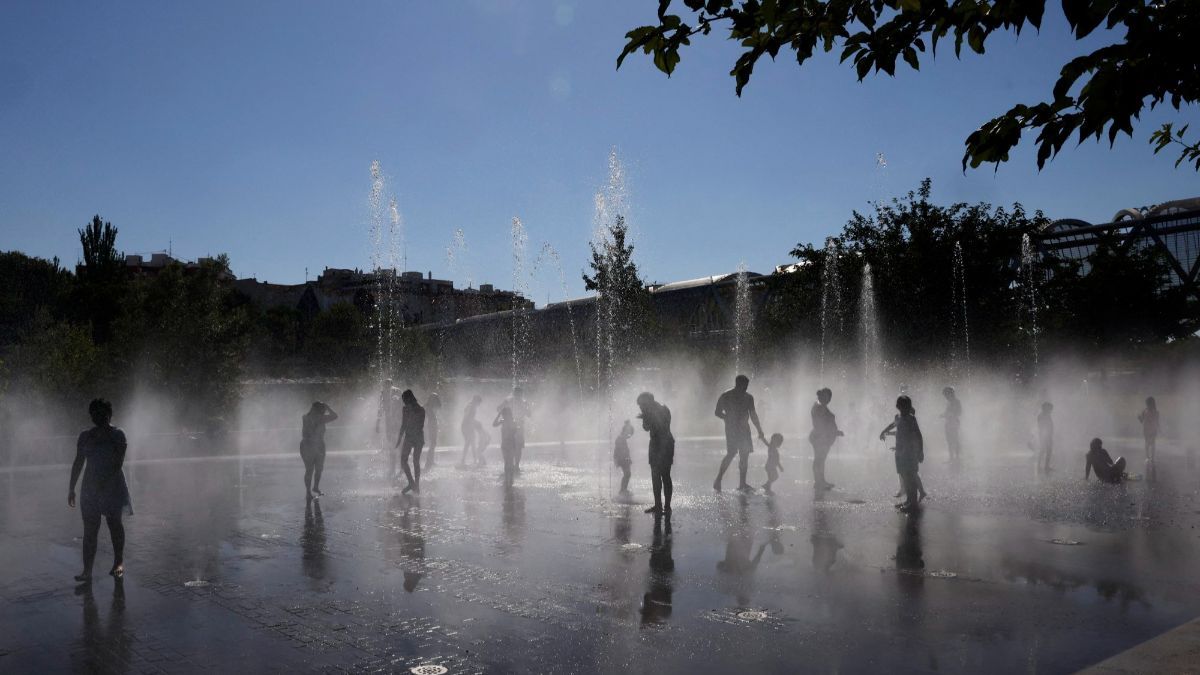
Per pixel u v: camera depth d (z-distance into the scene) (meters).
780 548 9.95
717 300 56.69
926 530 11.16
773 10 3.68
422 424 16.00
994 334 34.12
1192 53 3.09
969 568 8.81
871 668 5.72
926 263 34.34
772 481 16.33
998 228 34.22
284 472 20.16
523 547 10.24
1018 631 6.54
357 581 8.56
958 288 34.25
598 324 40.78
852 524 11.68
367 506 14.07
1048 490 15.52
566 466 20.97
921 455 13.20
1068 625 6.70
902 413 13.25
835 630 6.61
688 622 6.90
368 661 6.05
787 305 38.78
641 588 8.07
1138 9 3.15
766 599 7.60
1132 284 43.94
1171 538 10.52
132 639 6.66
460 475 18.95
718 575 8.58
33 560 9.93
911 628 6.65
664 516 12.49
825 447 15.23
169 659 6.16
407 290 94.38
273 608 7.55
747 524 11.72
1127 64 3.23
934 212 34.81
